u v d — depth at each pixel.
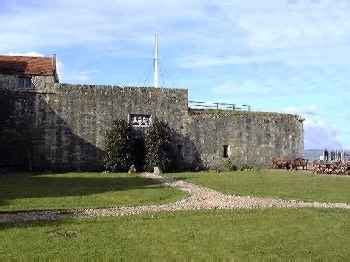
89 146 45.84
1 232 16.39
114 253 14.38
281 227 17.81
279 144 51.25
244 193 27.41
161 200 24.34
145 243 15.48
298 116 52.12
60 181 33.69
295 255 14.50
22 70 45.19
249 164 50.06
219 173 43.75
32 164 44.59
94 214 20.03
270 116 51.09
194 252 14.63
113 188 29.11
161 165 45.59
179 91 48.41
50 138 45.09
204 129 48.88
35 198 24.12
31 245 14.95
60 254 14.17
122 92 46.91
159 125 46.44
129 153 45.38
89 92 46.16
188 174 42.34
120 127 45.44
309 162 50.72
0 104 44.28
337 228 17.77
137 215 19.81
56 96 45.47
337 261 14.02
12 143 44.31
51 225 17.62
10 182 32.56
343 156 58.59
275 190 28.95
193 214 20.03
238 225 18.03
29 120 44.78
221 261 13.87
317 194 27.19
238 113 50.19
